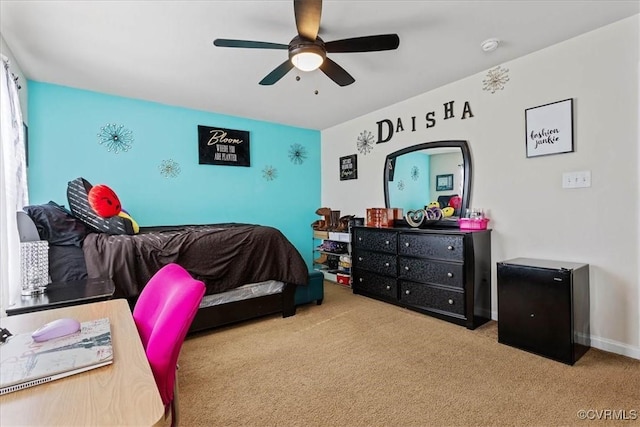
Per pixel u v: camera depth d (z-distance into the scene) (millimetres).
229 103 3766
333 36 2314
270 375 2018
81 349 844
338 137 4758
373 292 3615
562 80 2443
